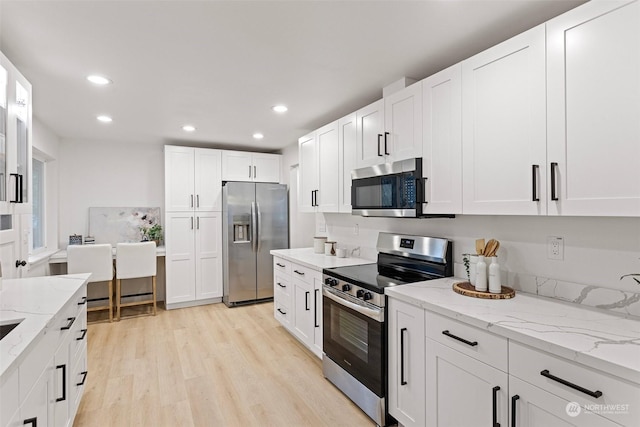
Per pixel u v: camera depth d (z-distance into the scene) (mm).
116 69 2250
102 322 3963
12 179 1751
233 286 4590
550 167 1450
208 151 4730
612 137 1262
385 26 1762
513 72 1592
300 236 4785
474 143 1775
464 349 1499
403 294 1844
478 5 1584
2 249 2420
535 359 1227
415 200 2088
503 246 1979
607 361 1029
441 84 1968
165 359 2971
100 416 2145
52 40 1862
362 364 2164
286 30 1790
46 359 1404
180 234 4539
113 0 1510
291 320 3326
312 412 2201
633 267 1460
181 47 1962
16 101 1829
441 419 1627
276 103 2988
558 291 1718
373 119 2549
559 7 1597
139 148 4785
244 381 2594
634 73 1206
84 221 4477
